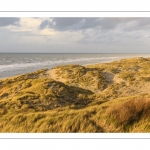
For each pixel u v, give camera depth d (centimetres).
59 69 3688
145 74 3231
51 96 1688
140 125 793
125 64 4131
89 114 905
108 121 826
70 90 2030
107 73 3422
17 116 989
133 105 826
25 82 2330
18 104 1455
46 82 2055
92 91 2567
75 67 3728
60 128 856
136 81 2800
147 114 801
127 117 807
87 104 1667
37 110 1380
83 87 2750
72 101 1739
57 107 1511
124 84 2781
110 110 849
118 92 2373
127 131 800
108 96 2114
